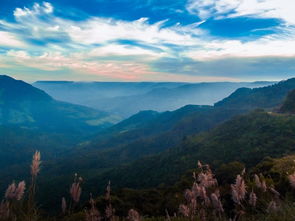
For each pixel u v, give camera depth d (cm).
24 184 393
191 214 495
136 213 421
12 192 387
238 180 509
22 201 398
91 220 462
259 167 2892
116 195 3019
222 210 487
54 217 429
